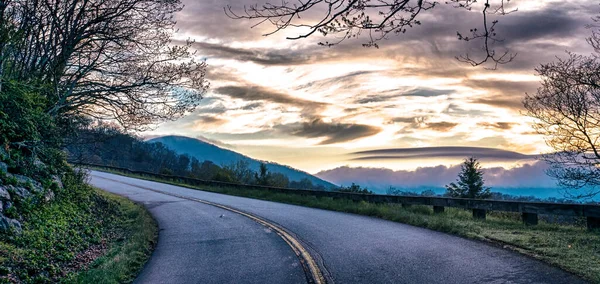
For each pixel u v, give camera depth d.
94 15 17.84
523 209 13.93
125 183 40.97
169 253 11.85
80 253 11.30
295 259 10.30
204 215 19.78
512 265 8.67
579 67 15.07
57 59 17.27
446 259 9.47
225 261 10.51
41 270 9.06
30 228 10.91
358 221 16.61
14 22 14.59
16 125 13.38
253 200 27.50
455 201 16.72
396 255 10.12
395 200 20.34
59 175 16.78
